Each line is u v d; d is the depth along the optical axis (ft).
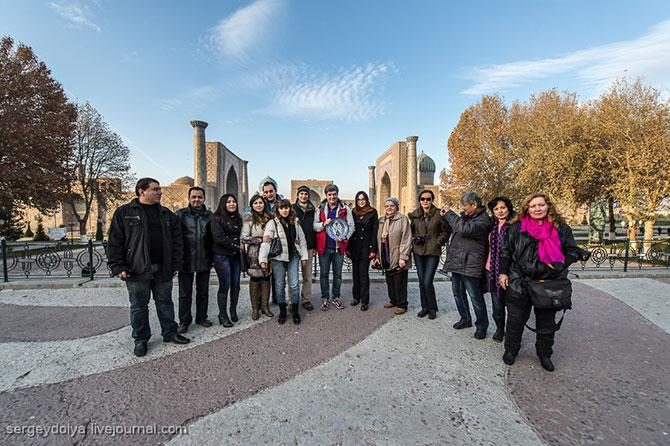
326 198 17.13
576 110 60.59
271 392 9.27
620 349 12.34
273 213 15.35
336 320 15.30
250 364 10.96
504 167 81.87
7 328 14.37
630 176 41.24
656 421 8.11
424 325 14.70
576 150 48.32
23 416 8.18
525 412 8.49
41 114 52.95
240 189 109.91
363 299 16.75
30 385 9.64
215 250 14.38
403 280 16.05
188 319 13.98
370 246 16.83
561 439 7.47
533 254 10.53
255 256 14.61
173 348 12.21
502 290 12.65
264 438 7.41
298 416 8.20
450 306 17.79
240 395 9.12
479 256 13.21
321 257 17.11
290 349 12.13
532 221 10.84
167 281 12.55
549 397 9.17
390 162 97.91
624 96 45.65
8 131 47.21
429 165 144.46
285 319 15.06
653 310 17.13
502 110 88.38
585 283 23.06
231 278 14.84
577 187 52.90
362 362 11.13
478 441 7.39
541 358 10.84
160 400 8.88
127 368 10.67
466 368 10.80
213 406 8.61
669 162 38.11
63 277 24.09
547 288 10.22
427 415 8.32
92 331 14.03
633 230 42.32
